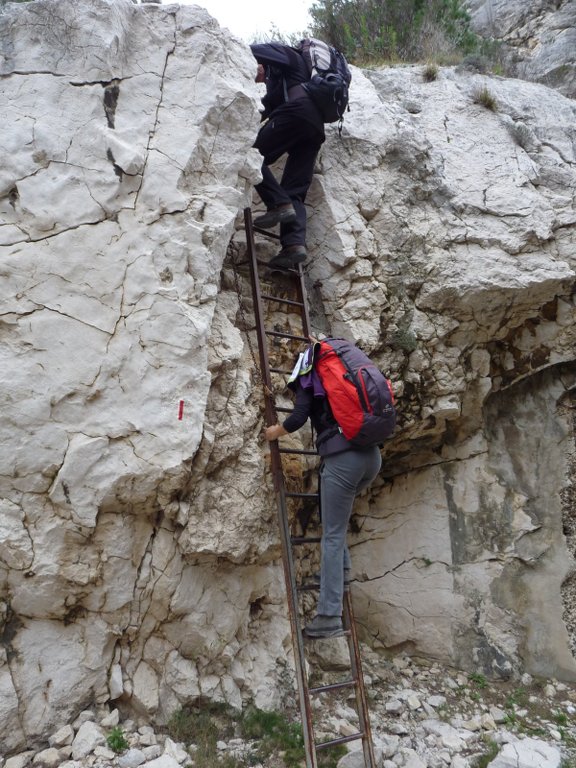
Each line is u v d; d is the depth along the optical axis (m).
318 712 4.16
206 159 3.89
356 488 3.64
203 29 3.95
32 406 3.31
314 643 4.66
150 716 3.62
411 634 5.08
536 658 4.87
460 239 4.88
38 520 3.35
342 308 4.68
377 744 3.85
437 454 5.32
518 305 4.92
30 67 3.60
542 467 5.23
